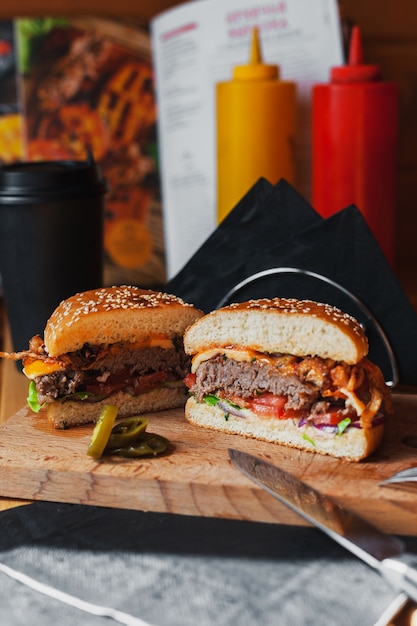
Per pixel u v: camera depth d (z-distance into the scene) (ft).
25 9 3.16
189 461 1.90
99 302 2.12
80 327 2.05
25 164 2.49
